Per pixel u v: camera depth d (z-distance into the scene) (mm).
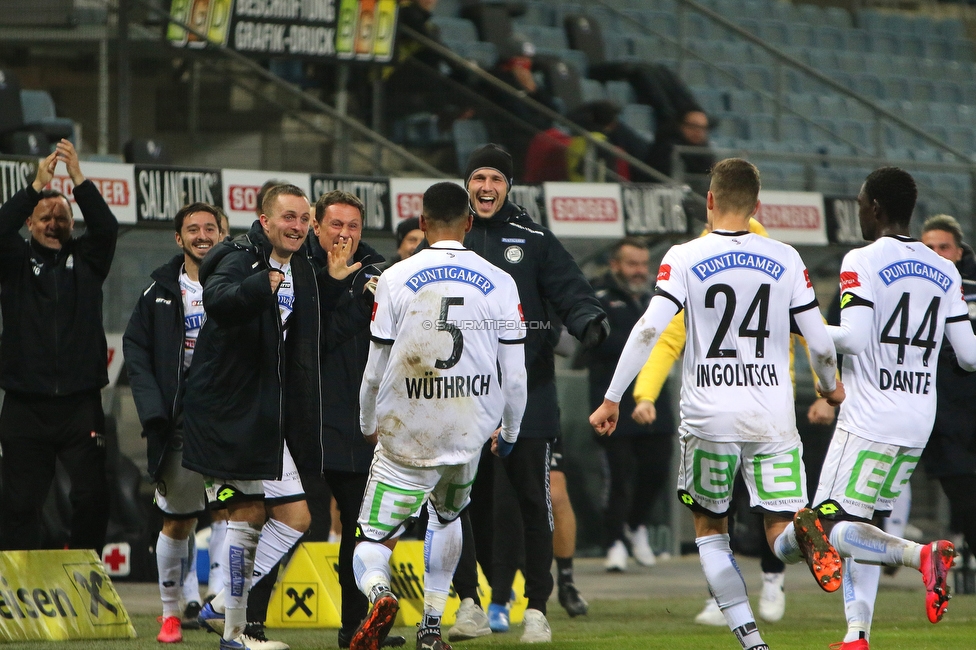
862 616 16281
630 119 44250
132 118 34594
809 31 64562
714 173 15523
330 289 17922
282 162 36094
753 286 14922
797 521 14008
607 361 32781
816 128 47094
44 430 20688
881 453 16891
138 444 30812
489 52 44656
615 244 34844
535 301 19672
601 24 48469
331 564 21406
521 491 19312
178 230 20484
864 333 16531
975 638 18562
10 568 18875
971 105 65938
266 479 16469
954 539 35125
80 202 20703
